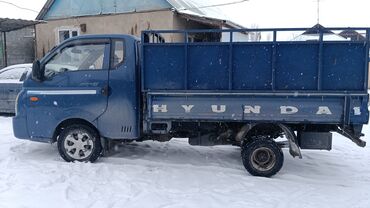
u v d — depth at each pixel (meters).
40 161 6.46
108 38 6.28
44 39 18.30
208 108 5.83
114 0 16.73
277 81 5.64
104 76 6.22
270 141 5.91
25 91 6.48
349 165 6.71
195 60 5.79
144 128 6.23
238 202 4.80
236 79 5.73
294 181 5.78
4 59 17.42
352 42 5.45
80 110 6.28
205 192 5.15
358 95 5.51
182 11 15.84
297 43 5.54
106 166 6.17
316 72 5.56
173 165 6.46
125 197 4.87
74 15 17.59
